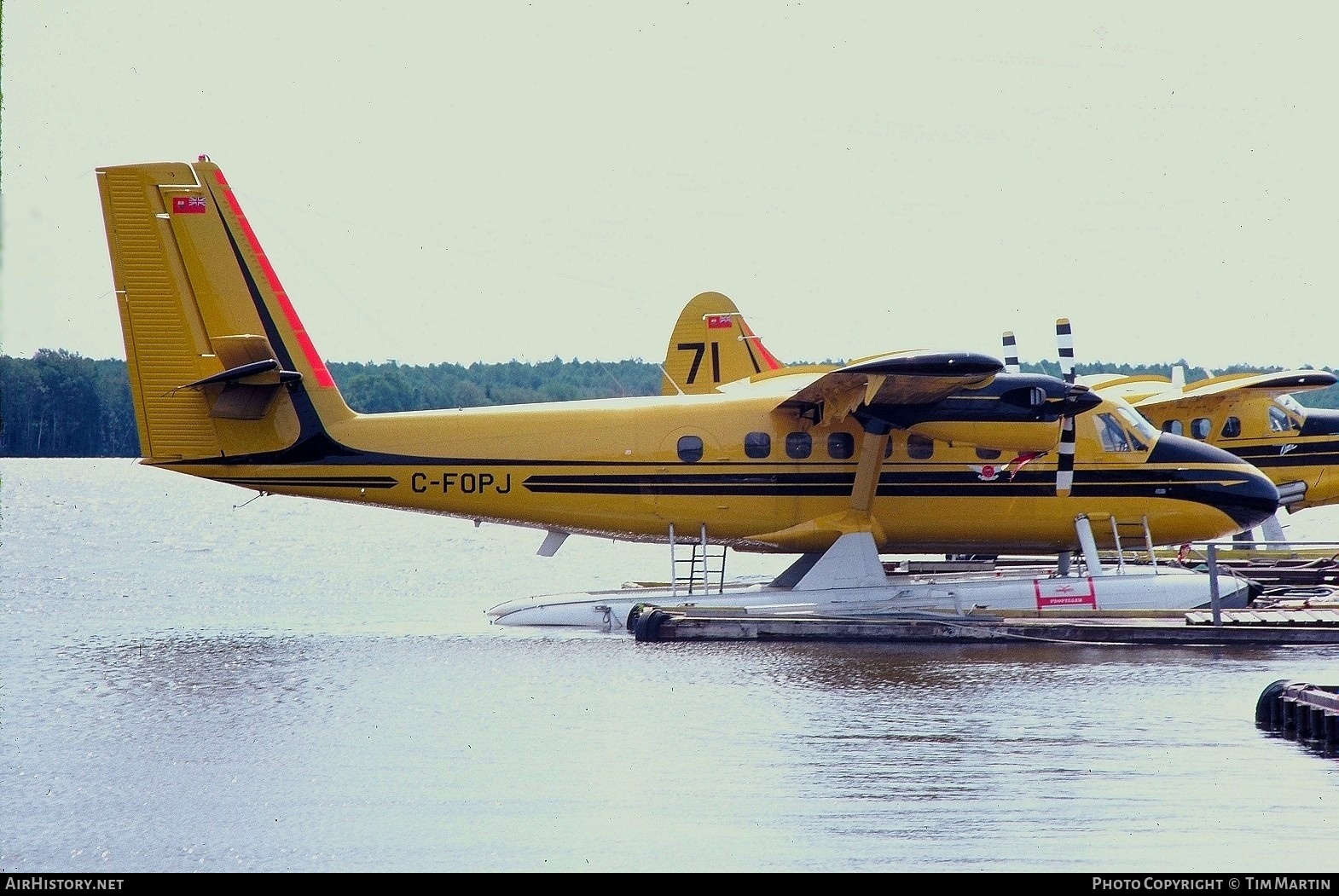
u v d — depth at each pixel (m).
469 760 47.50
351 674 64.31
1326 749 47.97
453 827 40.75
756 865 37.50
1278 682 51.69
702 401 81.12
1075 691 58.53
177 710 55.94
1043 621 73.81
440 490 79.12
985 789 43.59
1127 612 76.94
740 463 79.81
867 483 78.69
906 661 67.06
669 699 57.53
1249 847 38.69
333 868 37.56
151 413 77.19
